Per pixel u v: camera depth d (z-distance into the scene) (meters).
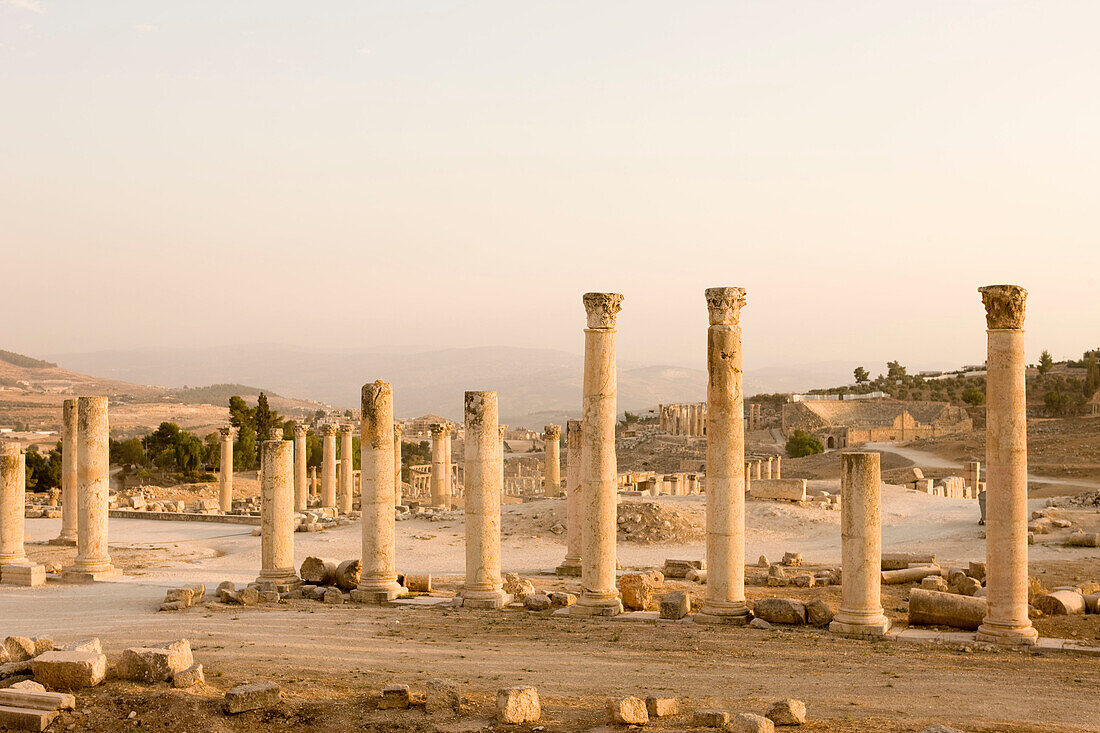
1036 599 26.19
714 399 25.94
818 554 42.59
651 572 32.66
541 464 137.75
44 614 26.91
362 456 29.77
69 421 43.47
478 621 26.12
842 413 161.88
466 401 29.08
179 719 16.94
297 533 50.16
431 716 17.12
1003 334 23.02
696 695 18.52
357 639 23.44
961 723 16.56
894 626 24.94
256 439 123.38
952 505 59.84
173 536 50.44
